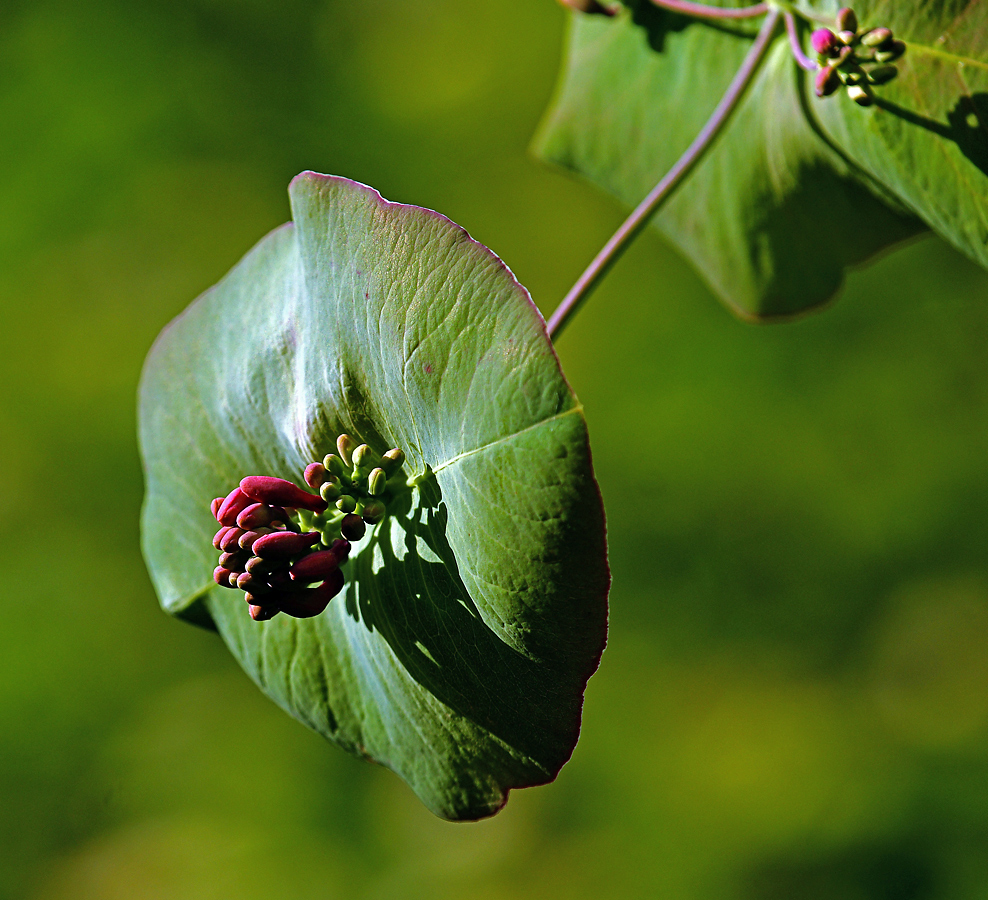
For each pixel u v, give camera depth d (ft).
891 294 4.39
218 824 4.47
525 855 4.21
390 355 1.51
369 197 1.51
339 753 4.56
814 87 1.57
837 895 3.87
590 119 1.77
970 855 3.84
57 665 4.75
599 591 1.48
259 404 1.58
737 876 3.96
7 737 4.65
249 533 1.52
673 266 4.62
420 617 1.54
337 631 1.58
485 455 1.48
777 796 4.10
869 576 4.44
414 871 4.30
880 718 4.31
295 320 1.56
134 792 4.60
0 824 4.54
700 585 4.50
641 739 4.32
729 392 4.43
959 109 1.56
